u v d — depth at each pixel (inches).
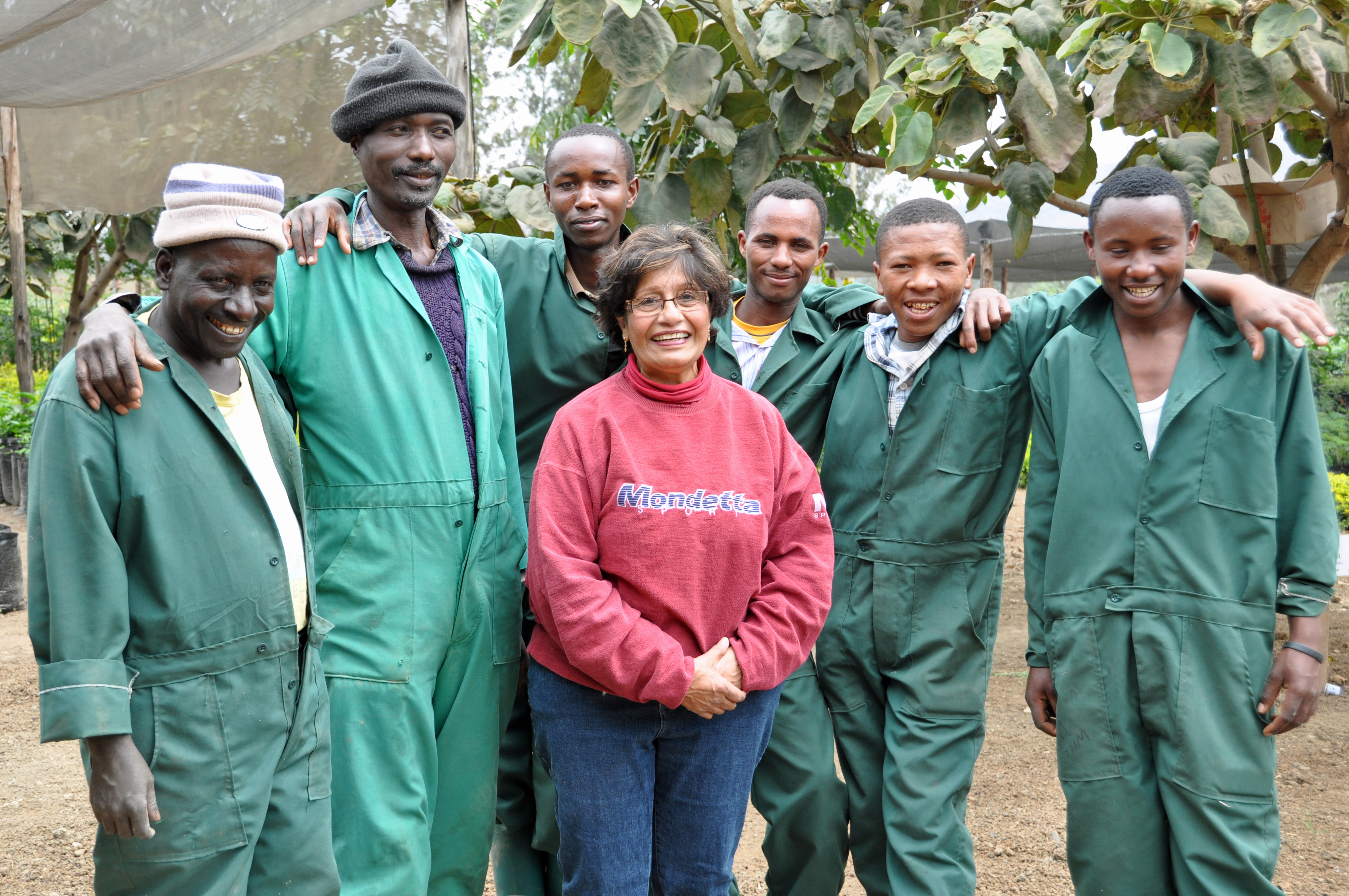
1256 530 90.0
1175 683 89.7
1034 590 102.2
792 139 157.8
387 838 86.8
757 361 114.7
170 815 72.0
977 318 105.1
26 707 188.1
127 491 71.3
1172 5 121.3
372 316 92.5
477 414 96.3
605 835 86.4
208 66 194.1
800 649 89.0
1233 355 92.1
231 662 75.2
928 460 104.7
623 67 139.5
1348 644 200.4
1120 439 94.3
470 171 180.5
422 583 90.8
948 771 103.2
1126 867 93.0
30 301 724.0
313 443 91.9
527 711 111.3
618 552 85.9
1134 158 167.9
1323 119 180.5
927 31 164.4
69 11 163.9
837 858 106.7
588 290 115.6
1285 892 117.6
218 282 73.4
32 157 250.8
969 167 179.0
